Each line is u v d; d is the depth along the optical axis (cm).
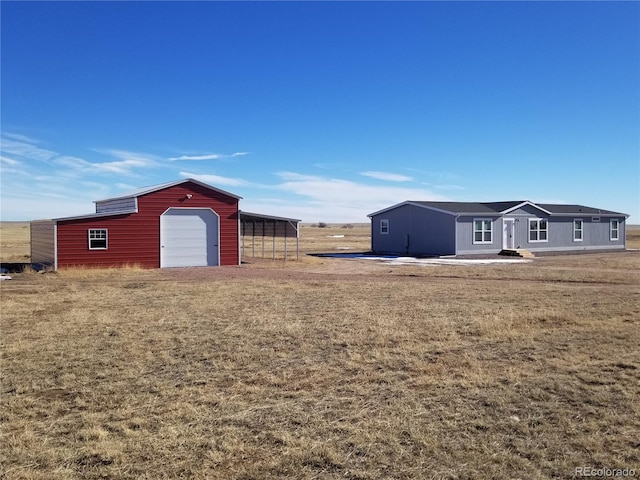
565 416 556
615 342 888
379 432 521
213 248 2672
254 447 492
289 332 998
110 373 743
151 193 2544
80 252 2397
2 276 2084
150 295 1524
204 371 752
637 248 4412
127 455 477
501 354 822
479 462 455
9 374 741
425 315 1170
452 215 3331
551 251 3734
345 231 11581
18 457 476
